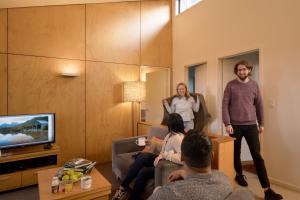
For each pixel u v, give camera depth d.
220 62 3.85
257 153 2.59
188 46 4.54
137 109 4.48
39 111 3.54
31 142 3.09
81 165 2.32
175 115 2.23
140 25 4.56
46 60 3.60
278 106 2.90
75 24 3.86
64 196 1.78
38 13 3.54
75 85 3.86
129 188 2.34
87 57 3.97
